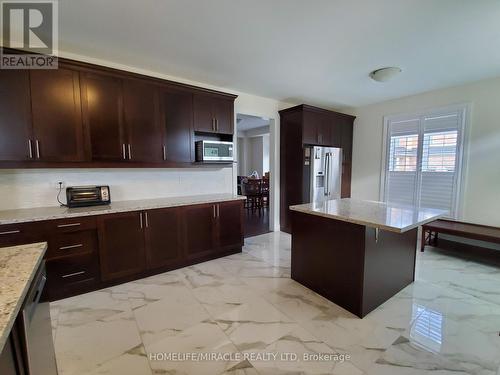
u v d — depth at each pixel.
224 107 3.55
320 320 2.06
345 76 3.35
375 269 2.16
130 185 3.19
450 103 3.80
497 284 2.65
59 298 2.33
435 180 4.03
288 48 2.56
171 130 3.09
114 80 2.67
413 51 2.62
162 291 2.53
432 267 3.07
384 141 4.66
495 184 3.46
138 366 1.60
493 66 3.01
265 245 3.98
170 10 1.92
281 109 4.66
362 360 1.64
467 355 1.68
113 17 2.02
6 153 2.19
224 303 2.31
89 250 2.45
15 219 2.09
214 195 3.68
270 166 4.78
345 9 1.92
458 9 1.91
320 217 2.40
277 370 1.57
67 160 2.46
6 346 0.80
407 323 2.02
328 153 4.58
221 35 2.30
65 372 1.54
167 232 2.92
